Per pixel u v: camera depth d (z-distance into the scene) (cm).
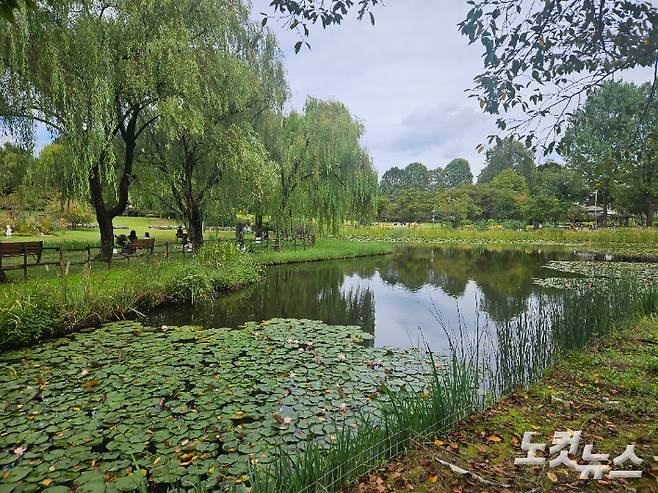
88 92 912
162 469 312
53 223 2416
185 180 1348
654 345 522
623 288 761
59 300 702
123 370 520
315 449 266
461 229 3947
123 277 911
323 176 1939
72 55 902
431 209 4978
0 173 1105
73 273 991
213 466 317
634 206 3161
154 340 646
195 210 1414
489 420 343
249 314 884
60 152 1121
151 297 870
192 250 1388
